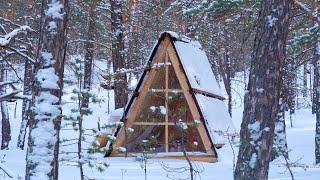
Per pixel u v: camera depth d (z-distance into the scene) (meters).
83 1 19.83
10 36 7.85
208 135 14.27
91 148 8.19
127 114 14.91
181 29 20.97
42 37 7.70
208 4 11.82
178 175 10.62
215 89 17.72
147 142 12.21
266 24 7.54
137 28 25.72
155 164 12.66
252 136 7.54
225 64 35.19
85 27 22.30
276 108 7.59
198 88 14.76
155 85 15.56
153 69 14.76
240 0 11.17
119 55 18.28
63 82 8.11
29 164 7.37
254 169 7.48
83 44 21.88
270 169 11.77
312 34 12.20
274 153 13.53
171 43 14.75
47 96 7.52
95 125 27.19
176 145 15.38
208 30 20.25
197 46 18.98
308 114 40.94
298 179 9.82
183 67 14.58
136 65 24.77
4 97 7.52
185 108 15.10
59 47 7.72
